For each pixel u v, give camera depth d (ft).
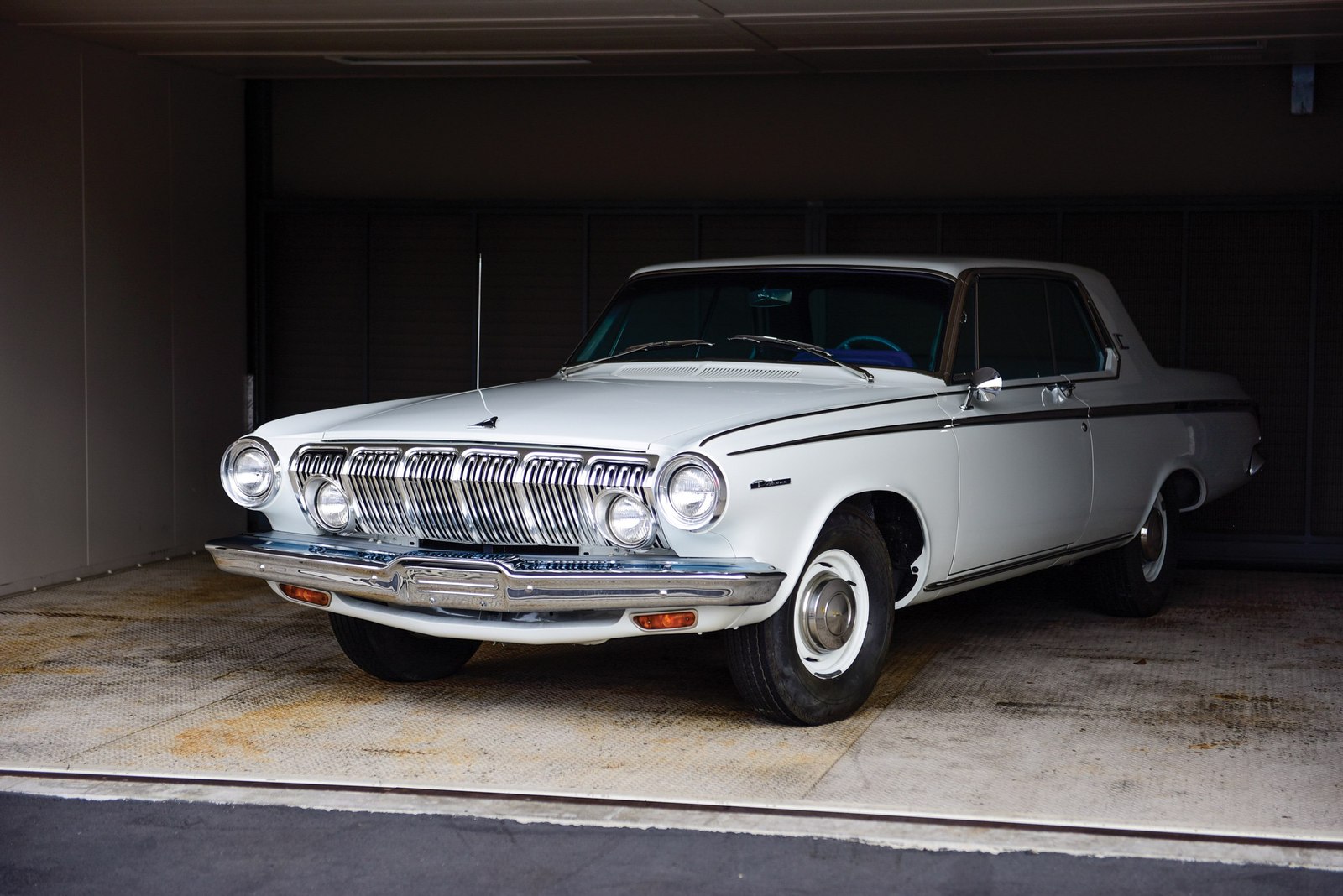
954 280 19.81
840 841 13.35
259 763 15.81
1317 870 12.62
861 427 17.19
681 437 15.61
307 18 25.08
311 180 33.53
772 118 31.55
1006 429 19.74
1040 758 16.01
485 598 16.05
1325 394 29.45
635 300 21.62
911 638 22.67
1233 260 29.63
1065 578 28.37
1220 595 26.78
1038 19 24.27
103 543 28.60
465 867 12.76
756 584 15.39
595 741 16.71
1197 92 29.76
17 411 26.13
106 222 28.45
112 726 17.40
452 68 30.60
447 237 32.83
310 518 17.74
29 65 26.30
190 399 31.24
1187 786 15.02
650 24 25.23
